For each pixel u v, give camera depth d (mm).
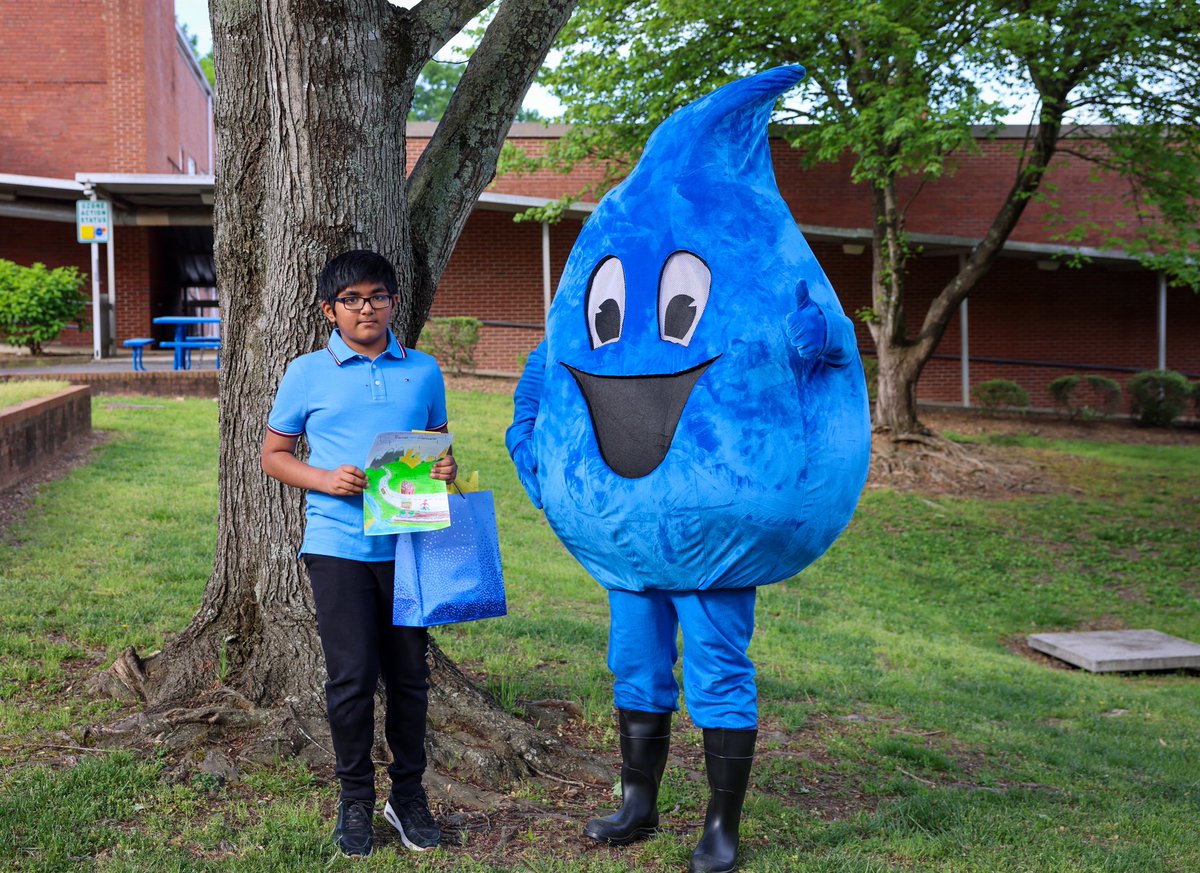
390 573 3527
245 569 4816
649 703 3777
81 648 5680
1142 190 20500
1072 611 11750
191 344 17516
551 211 19531
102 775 3951
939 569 12773
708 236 3490
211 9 4777
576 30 16938
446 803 4078
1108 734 6836
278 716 4430
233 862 3379
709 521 3338
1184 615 11836
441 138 5160
